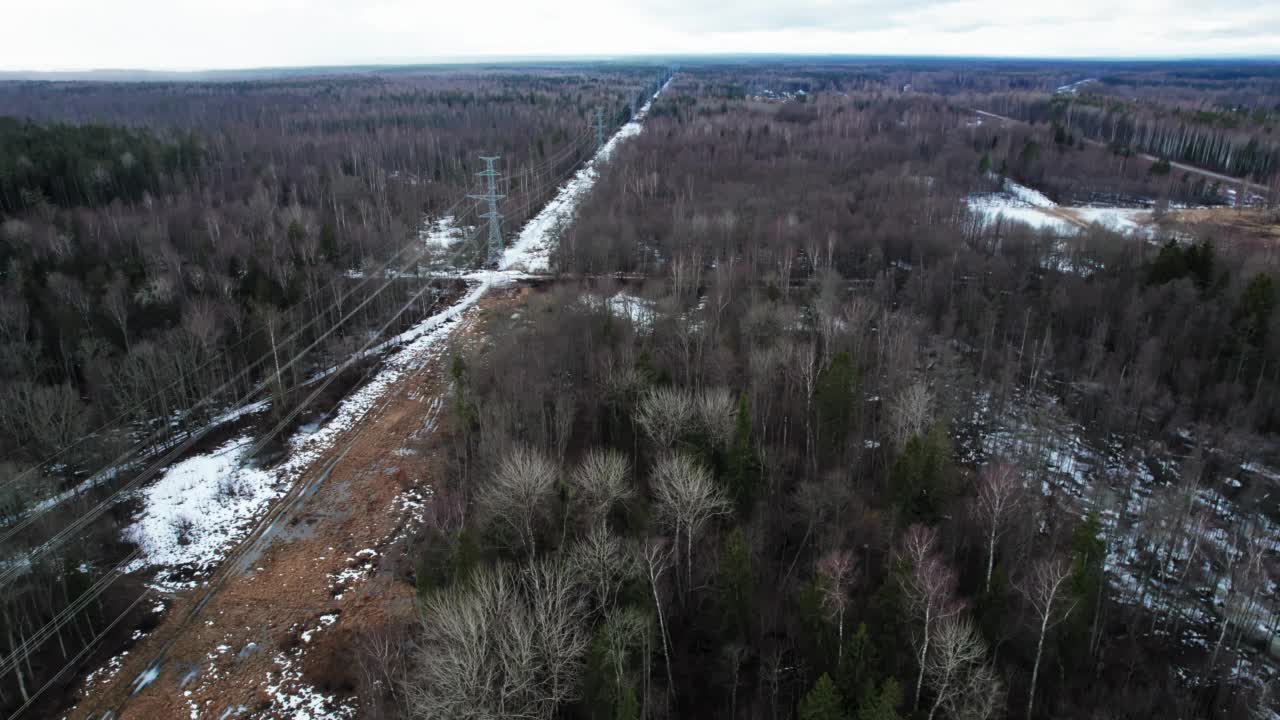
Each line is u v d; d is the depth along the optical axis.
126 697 40.56
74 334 68.12
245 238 93.19
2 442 54.56
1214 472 57.00
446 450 60.09
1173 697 39.28
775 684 36.97
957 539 46.31
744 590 39.22
